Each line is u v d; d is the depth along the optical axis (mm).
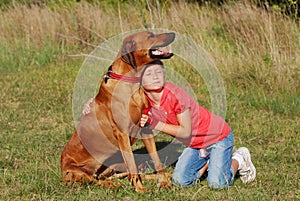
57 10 14797
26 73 12023
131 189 5391
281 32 10609
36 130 8047
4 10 15773
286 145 7000
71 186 5492
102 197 5238
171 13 12242
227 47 11227
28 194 5395
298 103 8633
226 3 13344
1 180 5855
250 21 11156
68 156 5656
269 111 8672
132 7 13734
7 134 7797
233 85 9930
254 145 7082
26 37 13641
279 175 5859
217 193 5281
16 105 9508
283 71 9562
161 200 5156
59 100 9711
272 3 12250
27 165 6383
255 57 10070
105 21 13641
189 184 5516
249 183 5652
